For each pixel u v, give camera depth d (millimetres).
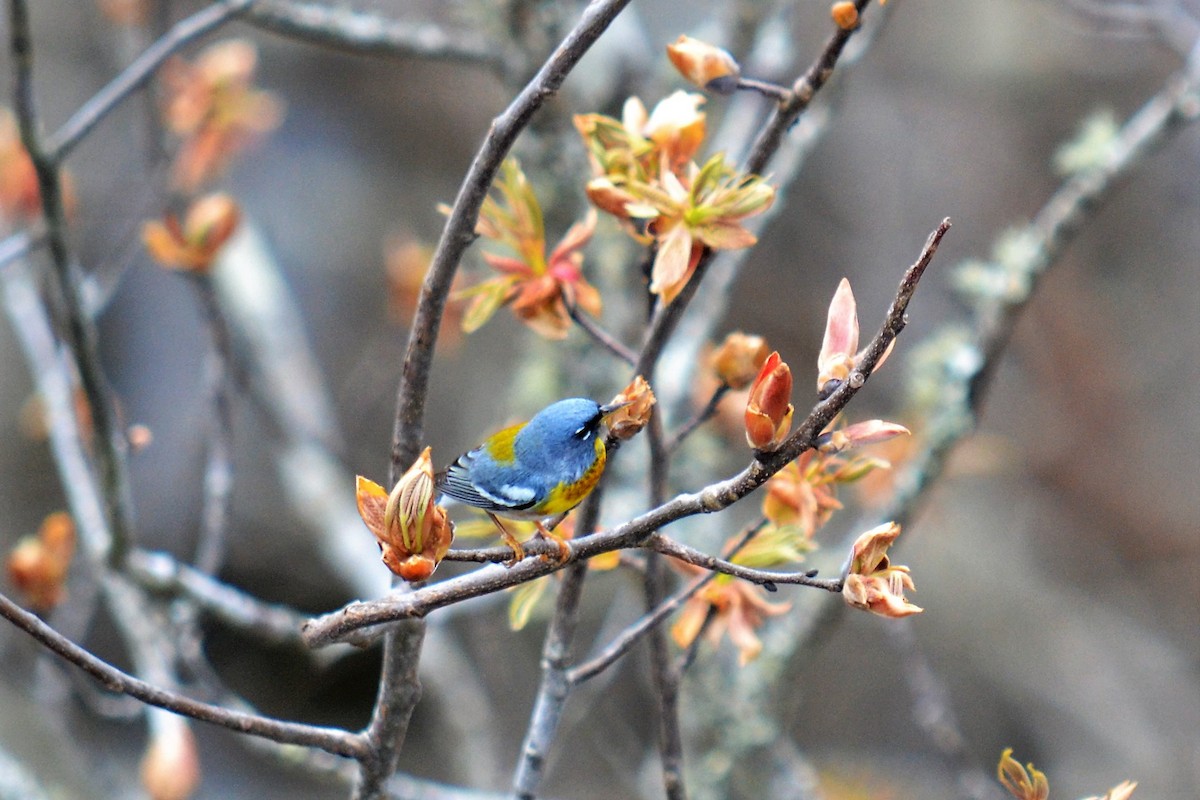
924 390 8758
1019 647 18297
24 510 17266
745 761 9141
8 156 9078
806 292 20562
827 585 3580
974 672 18094
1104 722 17812
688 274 4613
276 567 17812
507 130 3910
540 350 10891
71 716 12703
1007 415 20469
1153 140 7836
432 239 19938
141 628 8297
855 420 18156
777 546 4988
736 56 9398
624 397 4254
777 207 8438
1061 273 21000
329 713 18688
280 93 20031
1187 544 19609
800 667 9070
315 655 8602
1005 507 19859
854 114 20516
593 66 9938
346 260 19406
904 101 20625
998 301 8000
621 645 4914
